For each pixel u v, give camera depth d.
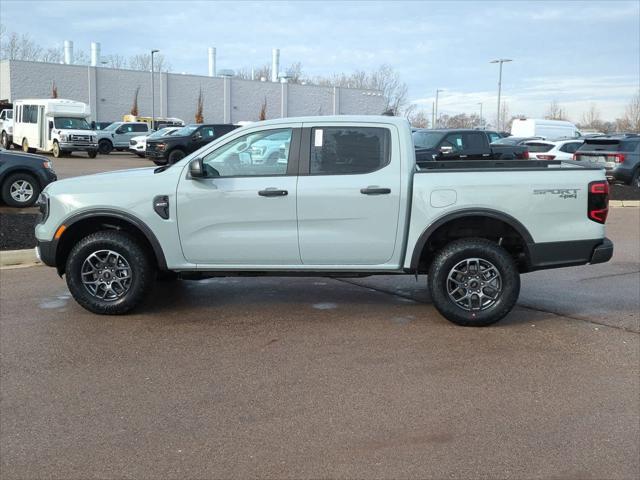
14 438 3.84
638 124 66.69
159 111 57.03
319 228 5.99
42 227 6.21
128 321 6.19
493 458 3.62
